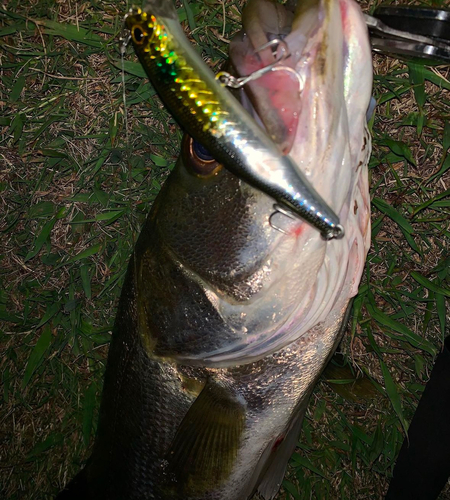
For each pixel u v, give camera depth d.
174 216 0.27
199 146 0.26
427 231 0.39
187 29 0.36
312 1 0.22
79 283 0.43
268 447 0.33
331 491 0.46
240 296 0.26
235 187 0.25
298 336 0.29
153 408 0.31
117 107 0.38
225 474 0.32
